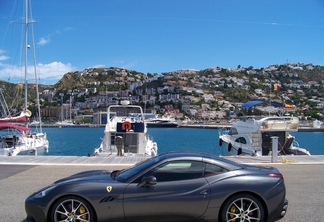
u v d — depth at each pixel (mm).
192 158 5254
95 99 180250
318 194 7789
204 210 4898
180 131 95125
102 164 12383
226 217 4945
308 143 52188
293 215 6102
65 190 4922
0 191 8078
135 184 4977
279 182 5145
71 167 11758
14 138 26266
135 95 189375
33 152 26562
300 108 119500
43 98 189875
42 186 8633
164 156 5445
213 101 177500
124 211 4836
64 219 4934
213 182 5008
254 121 22156
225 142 26172
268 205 4977
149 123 117688
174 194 4887
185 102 176250
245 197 4992
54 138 62156
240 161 13391
